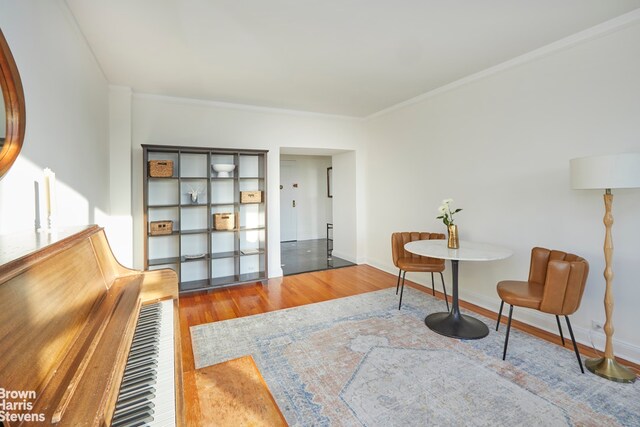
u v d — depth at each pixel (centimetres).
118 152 325
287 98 383
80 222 212
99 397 66
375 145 473
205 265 393
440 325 263
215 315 295
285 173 746
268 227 430
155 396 83
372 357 218
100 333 94
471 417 160
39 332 73
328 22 214
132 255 334
